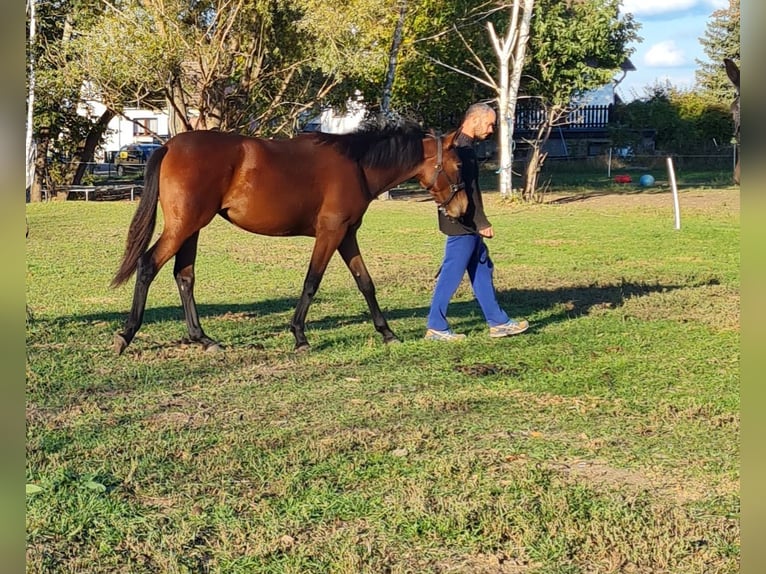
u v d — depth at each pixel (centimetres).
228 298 1095
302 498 444
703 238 1802
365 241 1792
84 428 555
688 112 4597
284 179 758
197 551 385
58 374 691
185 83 3134
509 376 700
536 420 584
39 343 805
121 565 373
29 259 1446
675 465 499
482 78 3384
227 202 755
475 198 806
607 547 390
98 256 1502
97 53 2639
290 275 1305
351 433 545
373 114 816
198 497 446
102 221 2181
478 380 685
